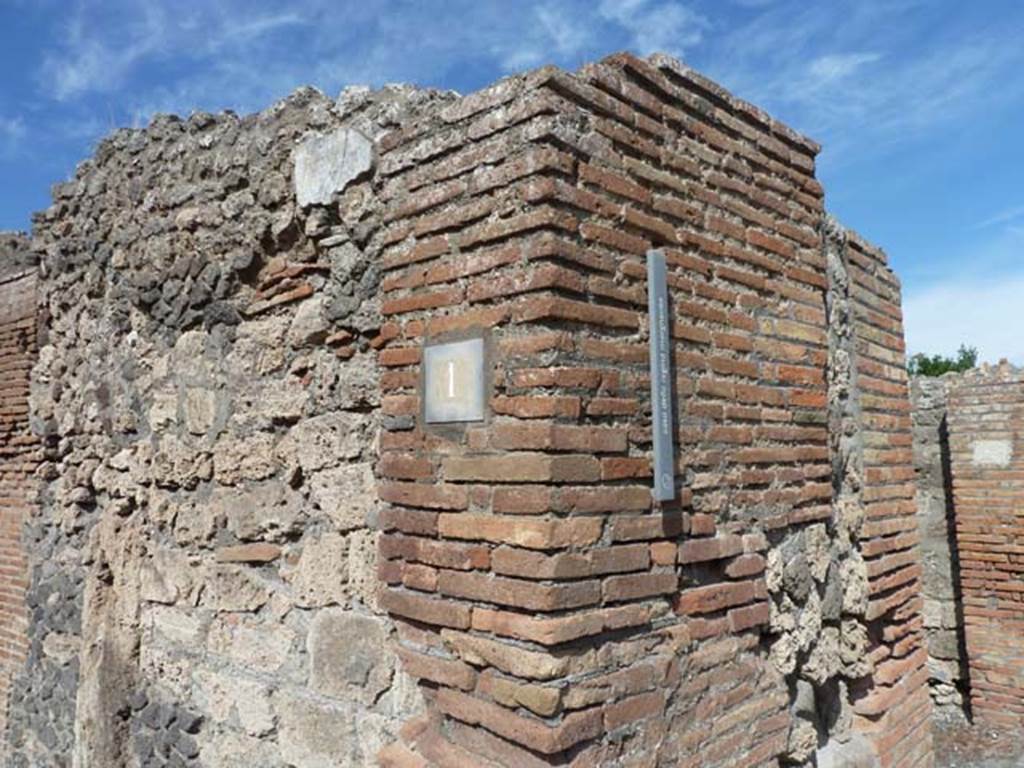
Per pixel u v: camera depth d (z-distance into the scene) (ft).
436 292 9.12
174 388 13.21
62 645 15.64
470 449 8.57
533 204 8.27
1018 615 23.76
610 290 8.66
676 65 10.05
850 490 12.96
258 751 11.62
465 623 8.45
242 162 12.02
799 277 11.62
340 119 10.94
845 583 12.42
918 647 14.58
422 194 9.36
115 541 14.24
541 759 7.90
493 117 8.72
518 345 8.23
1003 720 23.94
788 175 11.74
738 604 9.99
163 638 13.23
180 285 13.03
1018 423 23.91
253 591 11.88
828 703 12.33
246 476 12.05
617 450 8.52
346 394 10.82
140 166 13.82
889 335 15.11
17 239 19.27
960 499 24.71
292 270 11.38
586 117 8.75
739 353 10.39
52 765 15.38
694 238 9.89
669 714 8.93
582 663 8.08
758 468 10.48
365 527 10.57
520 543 7.94
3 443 18.21
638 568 8.64
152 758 13.12
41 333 16.71
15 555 17.72
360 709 10.39
